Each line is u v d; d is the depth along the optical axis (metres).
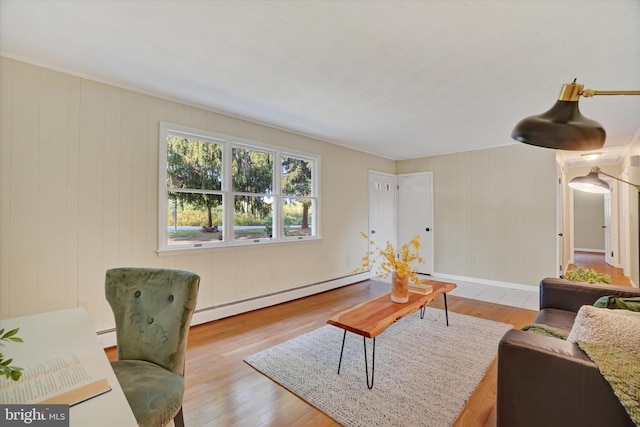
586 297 2.30
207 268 3.24
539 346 1.29
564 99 1.22
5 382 0.94
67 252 2.41
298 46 2.04
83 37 1.95
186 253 3.07
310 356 2.47
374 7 1.64
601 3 1.58
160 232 2.89
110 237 2.62
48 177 2.33
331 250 4.71
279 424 1.71
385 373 2.21
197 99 2.99
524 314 3.53
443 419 1.74
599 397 1.14
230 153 3.45
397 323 3.20
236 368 2.29
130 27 1.83
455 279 5.36
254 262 3.67
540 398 1.25
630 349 1.17
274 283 3.88
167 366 1.43
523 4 1.60
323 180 4.60
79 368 1.03
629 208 4.85
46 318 1.47
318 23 1.79
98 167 2.56
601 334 1.25
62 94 2.39
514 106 3.12
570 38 1.90
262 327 3.12
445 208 5.50
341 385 2.06
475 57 2.15
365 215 5.37
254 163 3.74
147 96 2.83
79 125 2.47
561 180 5.12
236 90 2.77
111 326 2.61
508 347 1.33
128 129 2.72
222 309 3.35
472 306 3.83
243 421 1.73
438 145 4.94
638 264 4.05
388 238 5.88
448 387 2.04
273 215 3.95
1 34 1.91
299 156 4.27
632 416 1.02
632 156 4.11
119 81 2.60
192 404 1.87
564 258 5.77
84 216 2.49
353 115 3.44
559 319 2.16
